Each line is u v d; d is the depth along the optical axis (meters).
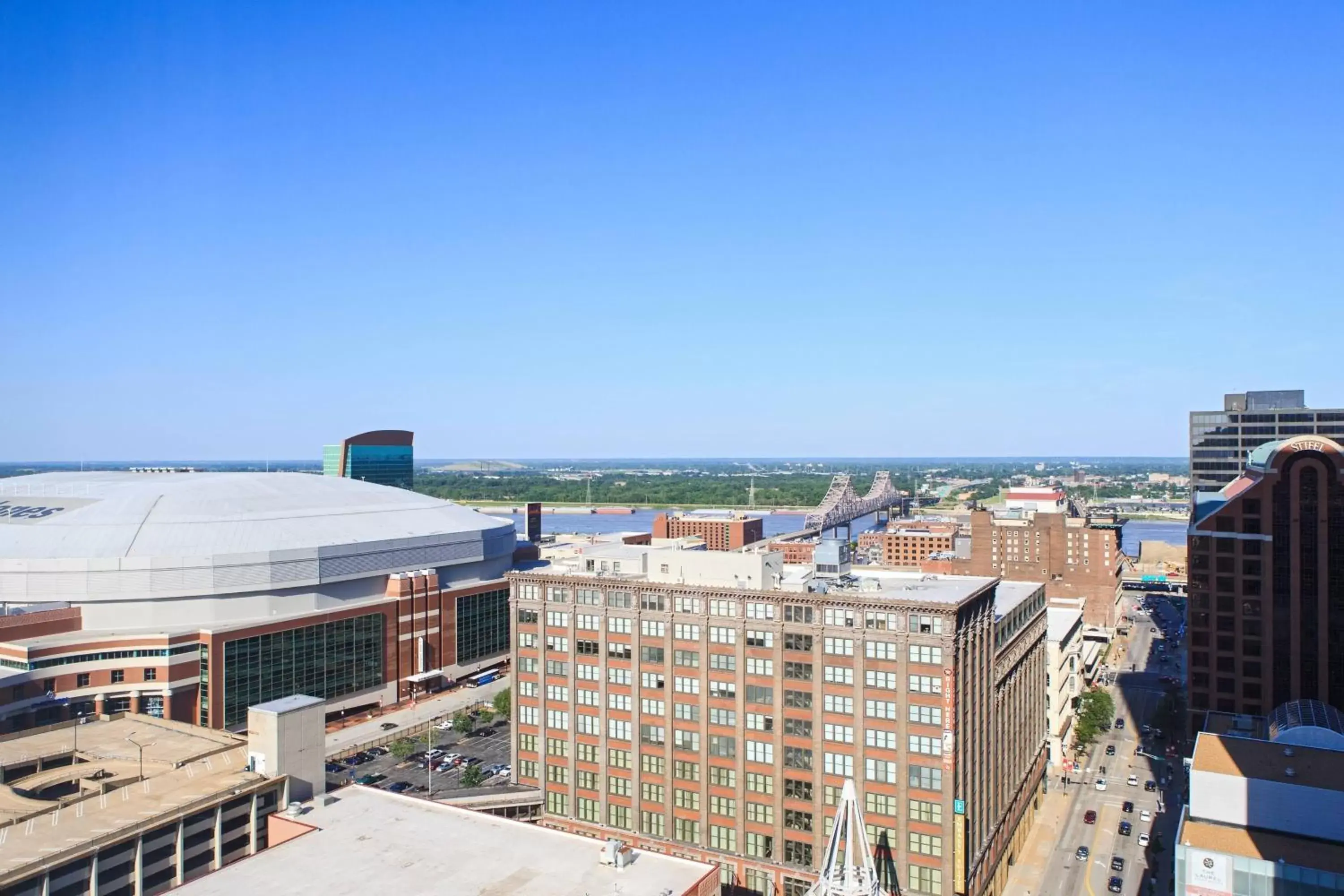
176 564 166.62
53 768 104.44
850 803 91.50
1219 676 164.50
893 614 105.81
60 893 81.12
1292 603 159.00
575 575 130.88
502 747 167.12
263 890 77.56
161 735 114.69
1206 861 84.00
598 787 127.44
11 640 151.62
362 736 173.38
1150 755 171.12
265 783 97.81
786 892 112.38
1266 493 160.25
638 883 79.31
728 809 117.19
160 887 89.12
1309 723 113.94
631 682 124.38
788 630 112.88
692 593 119.19
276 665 172.38
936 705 103.12
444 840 88.00
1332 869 79.62
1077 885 119.06
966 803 106.06
